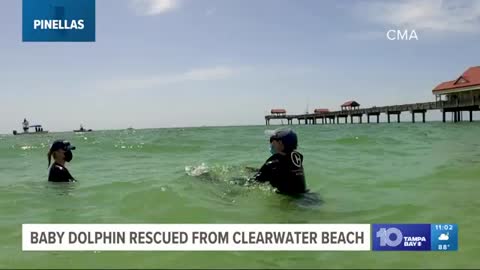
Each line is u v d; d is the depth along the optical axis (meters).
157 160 11.63
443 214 4.42
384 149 13.13
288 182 5.54
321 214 4.48
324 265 2.99
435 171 7.57
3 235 3.92
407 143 15.64
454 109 49.06
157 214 4.48
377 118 67.06
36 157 14.57
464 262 3.04
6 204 5.36
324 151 12.82
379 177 7.18
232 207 4.79
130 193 5.57
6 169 10.53
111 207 4.95
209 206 4.79
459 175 7.05
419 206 4.79
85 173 8.81
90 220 4.34
